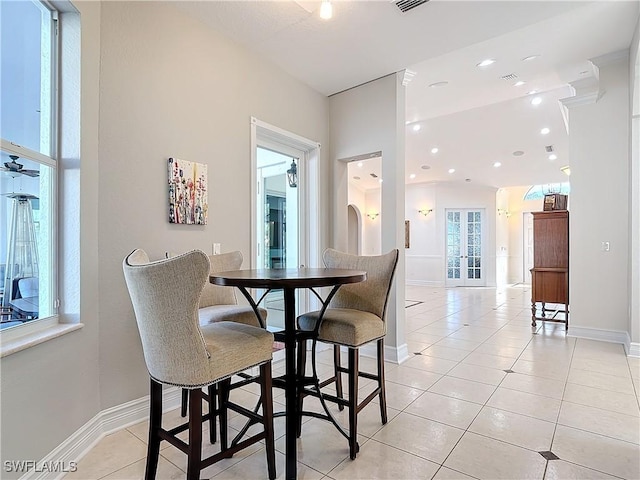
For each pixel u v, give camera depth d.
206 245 2.79
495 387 2.86
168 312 1.36
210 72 2.85
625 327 4.03
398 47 3.17
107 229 2.18
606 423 2.26
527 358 3.60
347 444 2.05
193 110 2.71
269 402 1.69
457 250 10.73
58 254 1.96
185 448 1.43
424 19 2.75
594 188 4.17
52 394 1.74
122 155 2.26
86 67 2.02
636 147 3.60
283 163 3.88
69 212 1.97
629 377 3.03
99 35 2.14
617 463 1.84
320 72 3.64
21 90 1.75
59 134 1.97
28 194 1.79
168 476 1.76
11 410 1.49
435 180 10.46
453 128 7.27
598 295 4.20
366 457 1.92
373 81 3.84
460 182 10.49
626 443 2.03
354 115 4.01
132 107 2.32
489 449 1.98
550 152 8.10
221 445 1.91
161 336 1.40
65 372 1.84
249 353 1.57
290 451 1.70
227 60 2.99
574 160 4.28
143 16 2.39
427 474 1.77
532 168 9.06
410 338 4.46
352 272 1.97
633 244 3.60
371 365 3.47
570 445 2.01
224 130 2.96
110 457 1.92
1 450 1.44
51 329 1.82
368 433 2.16
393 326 3.58
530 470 1.79
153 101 2.44
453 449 1.98
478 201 10.61
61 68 1.97
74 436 1.90
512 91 4.68
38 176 1.85
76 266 1.96
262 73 3.34
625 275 4.00
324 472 1.79
